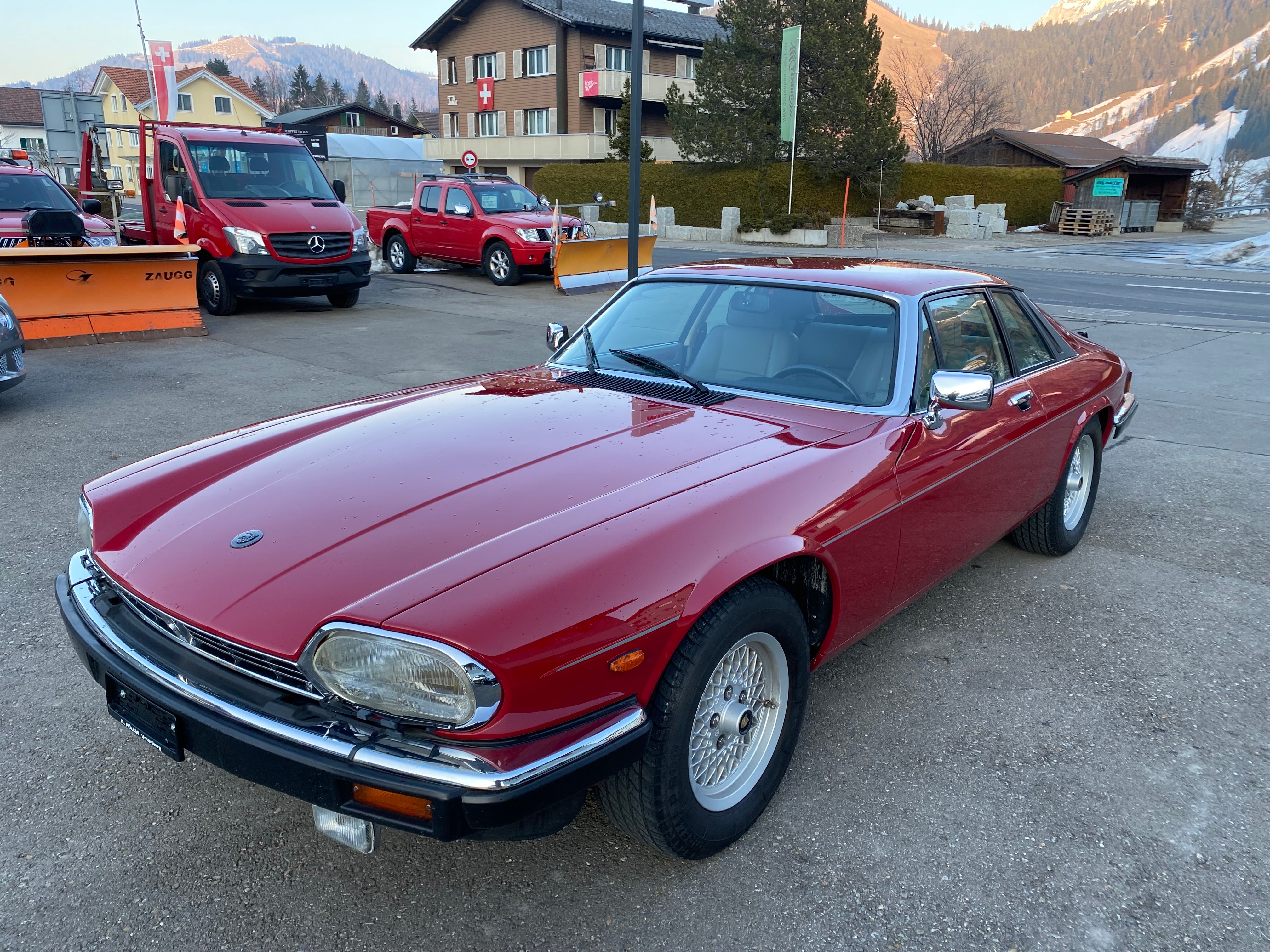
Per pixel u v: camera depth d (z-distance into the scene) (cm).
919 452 296
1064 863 243
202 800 265
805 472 256
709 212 3278
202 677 210
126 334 1013
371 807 192
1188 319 1330
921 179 3528
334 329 1119
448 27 4938
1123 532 498
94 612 241
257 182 1220
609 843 250
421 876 236
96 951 209
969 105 5312
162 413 703
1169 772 283
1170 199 4088
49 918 218
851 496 263
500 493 236
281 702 200
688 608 210
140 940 212
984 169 3616
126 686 221
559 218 1495
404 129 7000
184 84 6306
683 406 309
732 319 348
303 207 1205
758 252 2503
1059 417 396
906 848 248
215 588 212
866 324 325
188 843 246
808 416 300
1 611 376
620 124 3747
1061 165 3778
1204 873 240
